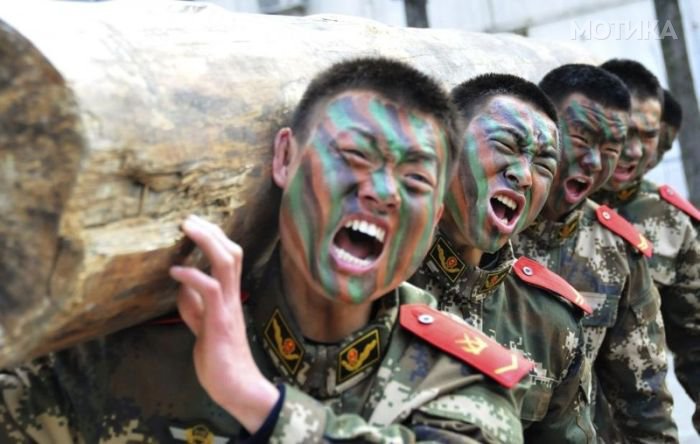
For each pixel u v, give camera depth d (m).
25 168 1.57
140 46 1.75
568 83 3.42
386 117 1.88
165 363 2.04
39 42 1.56
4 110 1.57
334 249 1.86
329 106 1.91
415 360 2.02
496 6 7.83
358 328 2.02
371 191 1.83
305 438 1.76
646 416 3.66
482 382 2.03
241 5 7.77
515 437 1.98
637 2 7.45
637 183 4.35
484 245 2.67
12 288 1.61
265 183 1.99
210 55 1.91
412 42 3.02
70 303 1.61
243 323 1.81
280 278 2.03
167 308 1.97
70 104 1.55
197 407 2.01
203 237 1.76
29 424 2.09
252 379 1.78
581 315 3.04
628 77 4.17
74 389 2.08
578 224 3.54
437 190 1.93
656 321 3.72
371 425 1.91
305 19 2.59
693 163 6.89
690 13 7.45
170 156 1.70
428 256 2.75
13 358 1.65
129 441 2.02
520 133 2.66
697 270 4.36
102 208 1.61
